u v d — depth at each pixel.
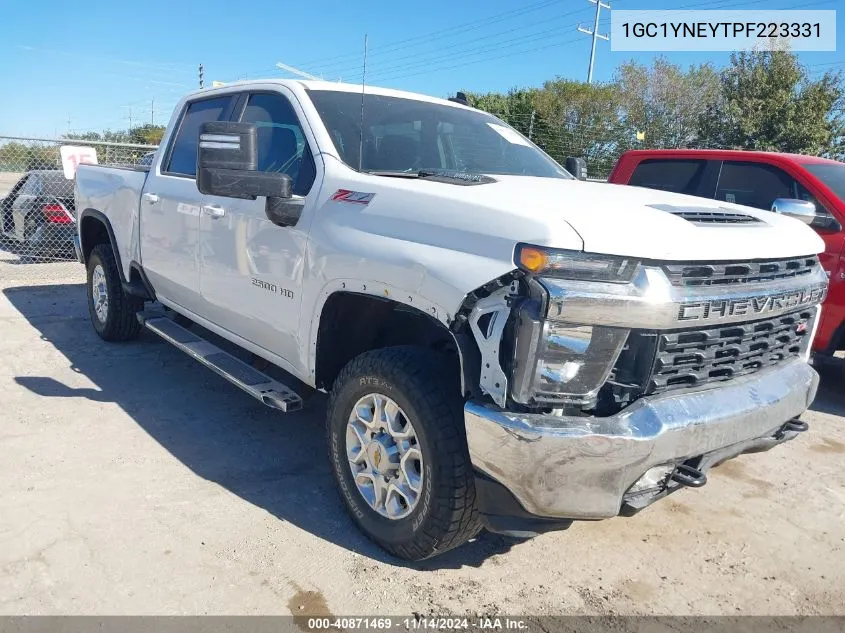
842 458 4.41
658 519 3.52
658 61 33.66
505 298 2.39
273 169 3.69
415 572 2.90
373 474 3.00
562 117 32.34
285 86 3.83
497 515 2.54
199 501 3.37
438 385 2.68
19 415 4.29
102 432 4.10
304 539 3.09
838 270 5.30
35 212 10.14
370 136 3.59
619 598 2.83
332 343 3.27
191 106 4.77
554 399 2.37
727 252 2.57
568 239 2.31
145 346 5.91
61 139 10.47
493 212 2.51
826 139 26.47
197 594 2.67
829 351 5.46
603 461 2.34
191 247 4.26
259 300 3.63
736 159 6.40
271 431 4.28
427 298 2.60
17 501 3.25
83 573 2.75
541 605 2.75
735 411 2.60
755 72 26.97
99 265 5.78
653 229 2.49
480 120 4.34
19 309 7.16
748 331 2.73
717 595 2.89
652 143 32.94
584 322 2.32
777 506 3.71
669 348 2.47
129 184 5.14
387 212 2.87
